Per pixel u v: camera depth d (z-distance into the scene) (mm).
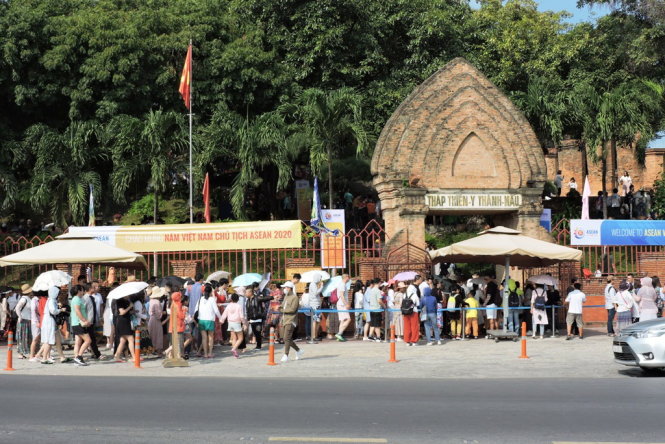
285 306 20406
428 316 24016
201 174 35156
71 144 36125
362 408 12703
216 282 25172
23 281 32094
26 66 38188
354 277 28250
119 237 27359
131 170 34812
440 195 30000
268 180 39625
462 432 10852
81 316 19844
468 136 30500
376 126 39188
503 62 44562
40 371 18672
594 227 29531
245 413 12250
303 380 16672
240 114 40000
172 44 38438
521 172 30625
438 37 41469
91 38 37812
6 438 10539
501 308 25375
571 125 38125
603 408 12688
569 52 45031
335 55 39781
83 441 10359
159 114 34312
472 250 24484
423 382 16250
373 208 36812
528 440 10398
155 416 12016
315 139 33219
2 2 38844
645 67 44844
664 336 16781
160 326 21094
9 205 37781
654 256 29297
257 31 39875
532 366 18844
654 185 41031
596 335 26516
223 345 24734
